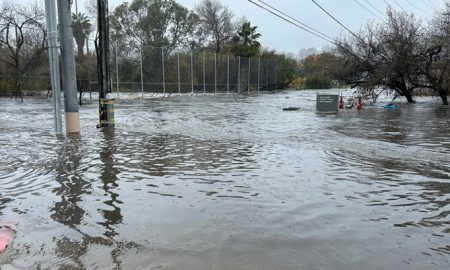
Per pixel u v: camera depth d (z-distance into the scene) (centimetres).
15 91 3422
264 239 486
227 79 4822
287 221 545
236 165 879
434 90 2888
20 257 447
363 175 795
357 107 2548
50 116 1986
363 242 479
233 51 6109
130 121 1750
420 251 455
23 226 538
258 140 1220
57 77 1359
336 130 1468
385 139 1255
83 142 1191
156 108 2500
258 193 672
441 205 617
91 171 832
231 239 486
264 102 3198
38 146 1125
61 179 770
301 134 1352
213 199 641
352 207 604
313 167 861
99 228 527
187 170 836
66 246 475
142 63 3825
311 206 607
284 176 783
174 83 4162
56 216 574
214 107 2612
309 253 449
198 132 1398
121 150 1060
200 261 431
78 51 3691
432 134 1379
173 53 4166
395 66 2753
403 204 621
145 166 874
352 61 3030
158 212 583
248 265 422
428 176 792
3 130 1465
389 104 2717
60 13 1377
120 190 696
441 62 2672
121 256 446
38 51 3691
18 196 667
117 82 3522
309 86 6662
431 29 2770
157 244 475
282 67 6525
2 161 928
